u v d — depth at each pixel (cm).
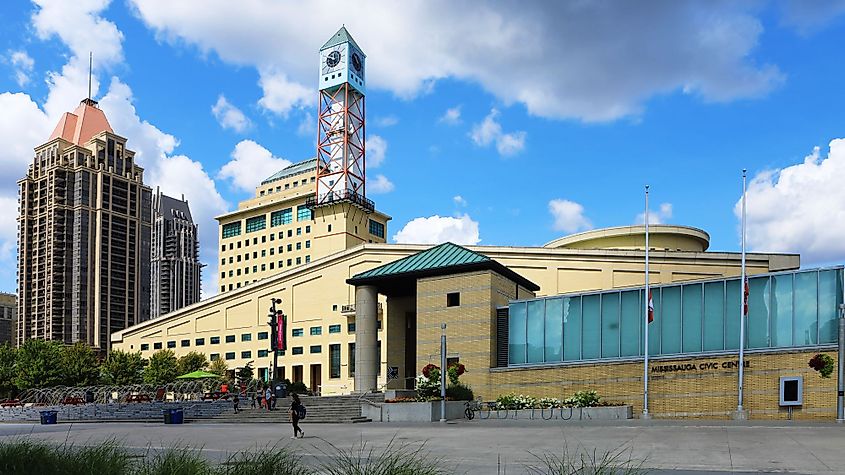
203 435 2858
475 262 4322
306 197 13625
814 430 2480
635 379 3722
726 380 3453
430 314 4472
